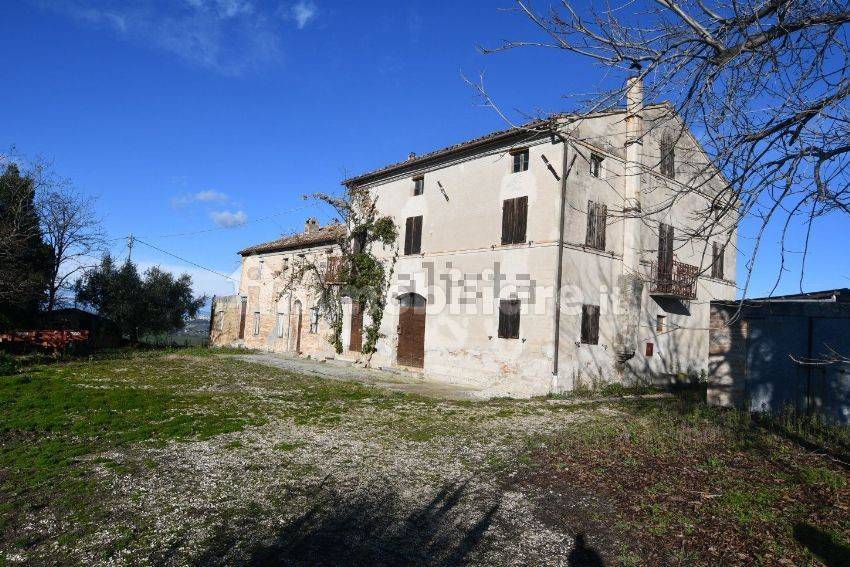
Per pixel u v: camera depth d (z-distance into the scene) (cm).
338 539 485
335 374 1833
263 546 466
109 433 841
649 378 1752
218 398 1198
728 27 460
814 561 450
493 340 1641
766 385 1133
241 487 610
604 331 1628
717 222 496
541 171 1566
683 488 623
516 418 1078
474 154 1777
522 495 604
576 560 454
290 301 2756
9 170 2427
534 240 1559
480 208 1736
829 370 1045
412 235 1989
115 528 493
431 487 629
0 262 2231
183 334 3609
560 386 1480
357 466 704
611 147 1661
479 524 525
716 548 473
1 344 1989
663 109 552
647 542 486
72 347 2183
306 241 2658
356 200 2267
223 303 3384
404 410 1143
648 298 1759
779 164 464
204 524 507
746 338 1175
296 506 559
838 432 931
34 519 511
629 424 1006
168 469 667
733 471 691
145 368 1784
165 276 3081
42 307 2650
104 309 2898
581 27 484
